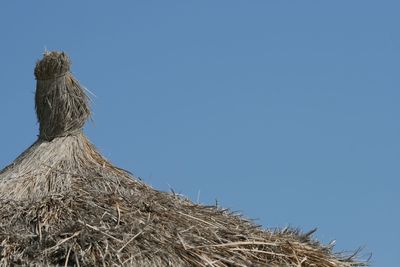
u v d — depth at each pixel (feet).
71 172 117.80
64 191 113.50
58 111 124.06
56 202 110.63
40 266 103.04
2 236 105.29
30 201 111.45
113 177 118.52
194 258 106.52
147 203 112.68
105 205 110.83
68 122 124.26
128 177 120.16
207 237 109.81
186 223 110.93
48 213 108.78
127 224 107.45
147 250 104.99
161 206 112.98
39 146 122.62
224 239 110.52
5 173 119.96
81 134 124.98
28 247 104.32
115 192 113.91
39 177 116.57
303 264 114.01
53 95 124.47
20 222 108.27
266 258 111.75
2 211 109.70
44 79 125.29
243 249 110.11
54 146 122.21
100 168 120.06
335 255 118.52
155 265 104.37
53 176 116.78
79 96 125.39
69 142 122.93
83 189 114.01
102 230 105.70
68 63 125.59
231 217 117.19
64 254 103.91
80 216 107.96
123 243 104.58
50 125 124.26
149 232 106.83
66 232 105.70
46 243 104.99
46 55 125.59
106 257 103.35
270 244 112.47
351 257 118.73
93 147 124.57
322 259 115.14
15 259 103.35
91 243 104.58
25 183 115.65
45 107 124.88
